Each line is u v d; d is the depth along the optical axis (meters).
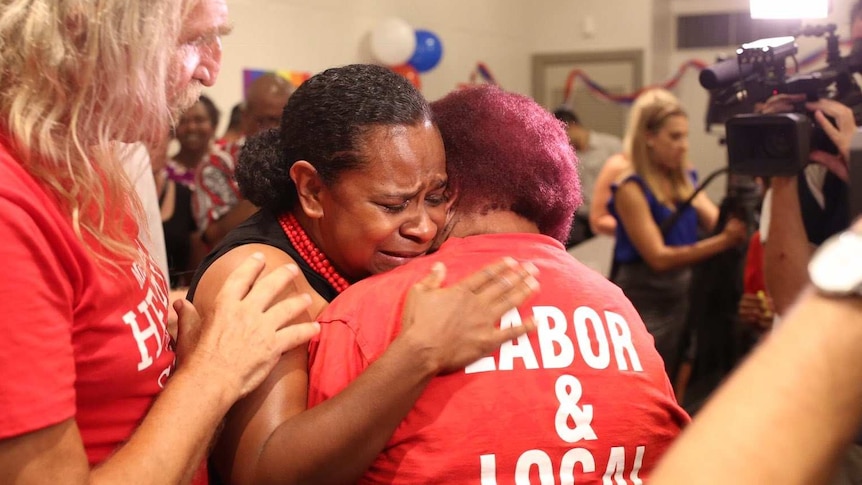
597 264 4.00
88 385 0.86
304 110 1.11
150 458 0.86
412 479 0.95
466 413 0.95
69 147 0.83
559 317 1.02
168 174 3.49
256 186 1.20
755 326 2.30
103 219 0.85
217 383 0.94
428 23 6.74
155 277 1.03
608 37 7.70
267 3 5.18
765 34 1.94
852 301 0.43
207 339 0.97
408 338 0.95
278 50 5.29
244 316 0.99
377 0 6.19
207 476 1.09
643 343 1.07
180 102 1.00
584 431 0.97
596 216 3.99
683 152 3.11
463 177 1.12
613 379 1.00
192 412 0.91
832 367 0.43
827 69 1.83
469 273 1.05
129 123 0.89
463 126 1.13
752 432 0.43
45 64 0.79
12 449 0.74
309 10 5.54
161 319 0.99
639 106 3.16
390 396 0.94
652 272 2.99
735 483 0.42
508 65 7.76
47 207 0.79
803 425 0.43
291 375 1.04
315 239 1.19
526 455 0.95
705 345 2.70
